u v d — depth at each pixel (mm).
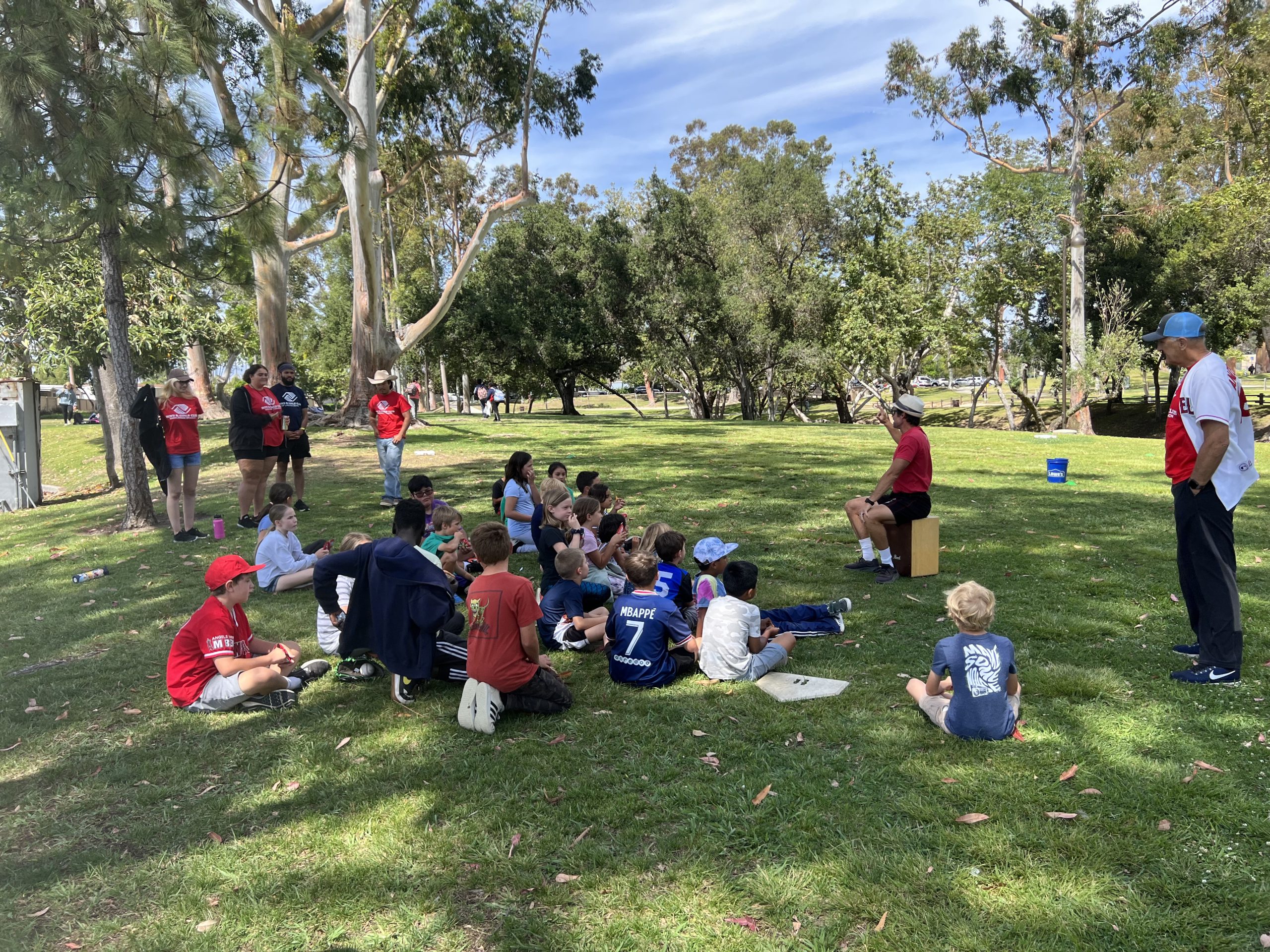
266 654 5156
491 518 9906
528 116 22938
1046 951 2594
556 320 37625
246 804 3684
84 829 3531
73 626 6355
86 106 8750
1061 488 11883
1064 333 31328
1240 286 32656
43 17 8125
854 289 36219
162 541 9422
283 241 20422
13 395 14695
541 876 3072
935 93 33094
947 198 35219
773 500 10742
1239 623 4512
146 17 9180
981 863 3051
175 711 4734
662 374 41594
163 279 17500
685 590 5719
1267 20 31109
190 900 3002
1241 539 8320
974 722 3957
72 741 4383
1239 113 35812
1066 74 31188
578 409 62125
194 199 9602
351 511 10656
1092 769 3672
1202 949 2588
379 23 20422
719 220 38156
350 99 20719
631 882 3018
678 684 4871
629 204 44031
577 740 4184
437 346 38625
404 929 2822
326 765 4020
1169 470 4770
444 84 24469
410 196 38969
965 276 34719
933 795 3506
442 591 4758
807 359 36062
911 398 6871
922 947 2633
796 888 2945
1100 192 33719
